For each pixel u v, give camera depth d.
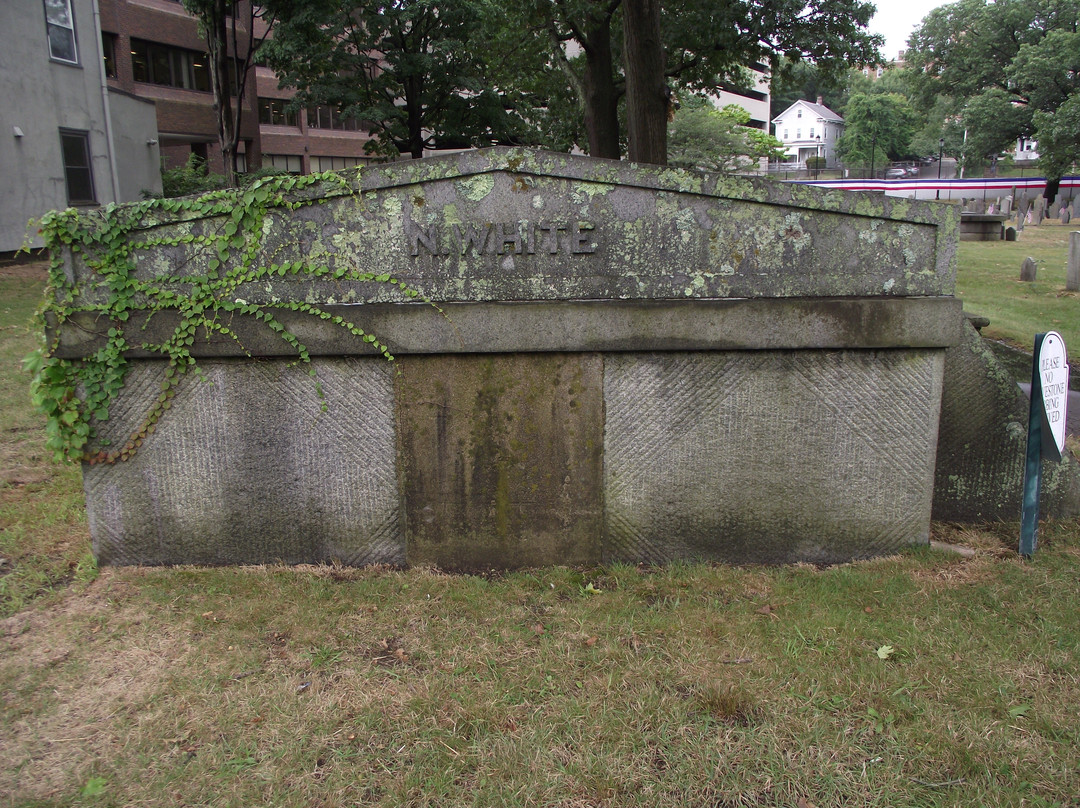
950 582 3.88
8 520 4.51
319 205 3.80
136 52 30.97
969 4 45.31
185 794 2.53
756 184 3.80
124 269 3.79
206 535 4.11
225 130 24.27
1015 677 3.11
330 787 2.55
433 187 3.80
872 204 3.85
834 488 4.10
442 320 3.81
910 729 2.81
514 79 20.47
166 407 3.96
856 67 19.58
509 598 3.77
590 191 3.82
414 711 2.91
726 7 15.39
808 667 3.18
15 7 16.77
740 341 3.85
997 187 51.50
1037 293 13.40
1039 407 4.04
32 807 2.47
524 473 4.03
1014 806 2.47
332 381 3.94
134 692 3.03
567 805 2.48
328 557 4.13
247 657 3.25
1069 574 3.96
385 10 25.47
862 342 3.87
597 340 3.84
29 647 3.33
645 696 2.99
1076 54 40.19
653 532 4.13
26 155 17.12
